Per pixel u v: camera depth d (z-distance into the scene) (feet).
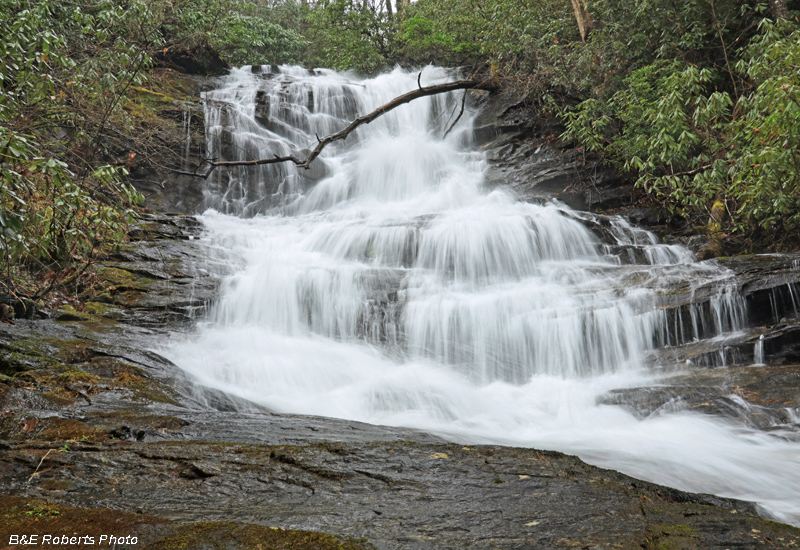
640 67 47.26
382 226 39.88
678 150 37.37
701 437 17.15
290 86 64.90
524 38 52.29
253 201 54.19
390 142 60.23
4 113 20.56
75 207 20.34
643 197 46.34
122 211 24.04
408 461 10.80
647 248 38.14
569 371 27.58
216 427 13.75
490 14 61.31
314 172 57.21
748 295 26.50
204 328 28.68
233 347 25.88
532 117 56.54
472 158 56.08
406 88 67.77
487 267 36.88
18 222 14.53
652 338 27.20
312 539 7.20
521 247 37.88
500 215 39.91
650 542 7.50
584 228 40.01
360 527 7.82
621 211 45.75
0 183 14.96
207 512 8.39
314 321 31.53
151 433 12.76
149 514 8.30
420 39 74.02
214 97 61.00
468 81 50.55
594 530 7.70
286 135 60.59
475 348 28.73
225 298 30.89
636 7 44.78
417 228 38.75
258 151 55.72
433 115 63.41
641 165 40.86
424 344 29.30
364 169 56.70
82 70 33.17
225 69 68.44
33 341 19.13
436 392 22.29
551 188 50.11
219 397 18.52
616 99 45.47
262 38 80.94
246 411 18.54
